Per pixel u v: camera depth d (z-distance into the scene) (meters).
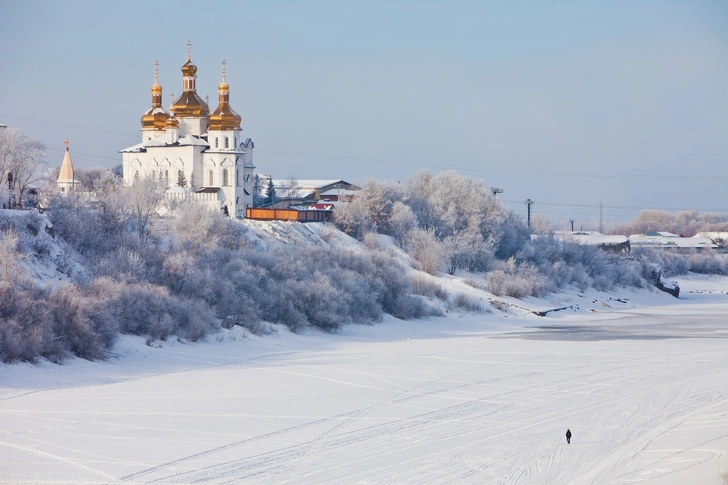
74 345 70.56
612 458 44.16
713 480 39.69
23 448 43.09
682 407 58.31
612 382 68.75
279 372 71.75
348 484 38.84
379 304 119.12
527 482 39.72
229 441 46.28
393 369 74.81
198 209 122.88
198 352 80.62
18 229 91.62
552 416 54.94
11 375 61.22
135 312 81.69
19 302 68.88
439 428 50.81
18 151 118.69
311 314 103.56
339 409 56.03
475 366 77.50
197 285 94.12
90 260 99.06
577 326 127.94
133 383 63.94
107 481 38.19
